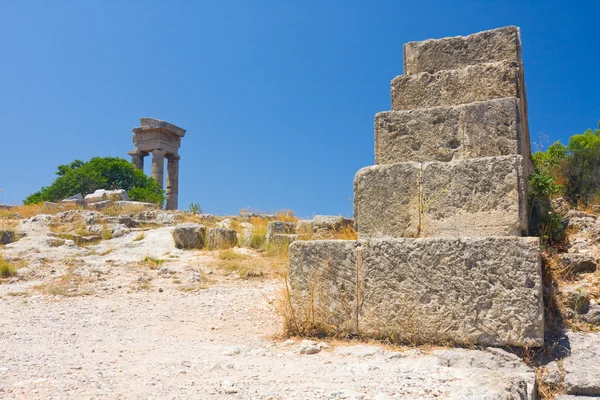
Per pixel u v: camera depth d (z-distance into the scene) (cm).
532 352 455
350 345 511
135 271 1070
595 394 400
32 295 880
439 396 336
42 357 471
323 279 545
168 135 3478
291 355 488
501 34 589
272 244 1266
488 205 514
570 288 521
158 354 498
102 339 583
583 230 643
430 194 538
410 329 497
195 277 998
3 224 1552
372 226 560
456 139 558
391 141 585
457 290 483
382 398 329
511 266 466
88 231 1485
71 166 3195
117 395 337
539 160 950
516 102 541
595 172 936
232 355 494
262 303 782
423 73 606
